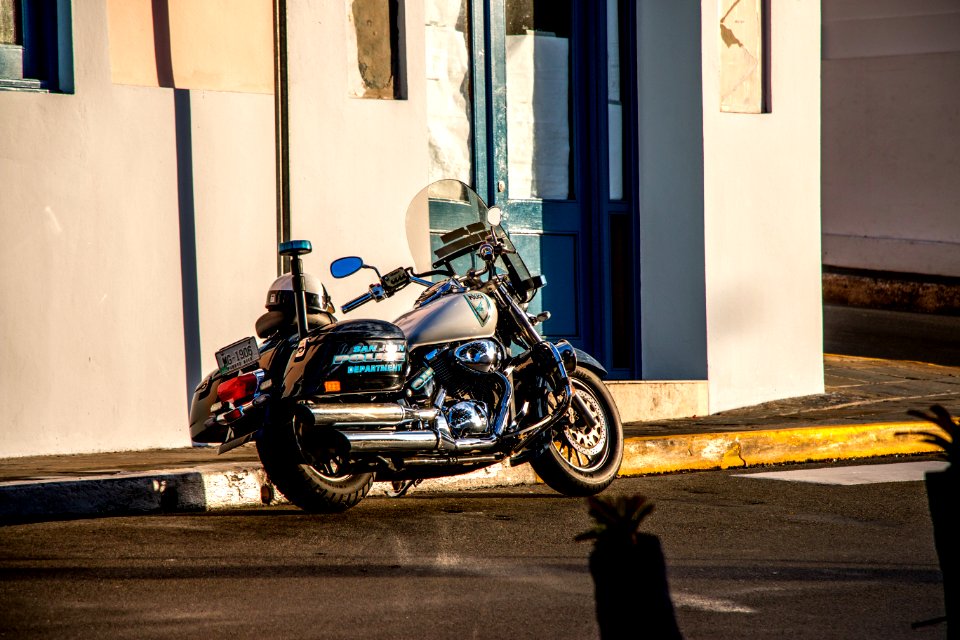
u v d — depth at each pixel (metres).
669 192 25.89
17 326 19.20
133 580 12.19
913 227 45.53
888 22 45.62
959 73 44.06
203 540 14.21
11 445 19.17
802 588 12.41
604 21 26.27
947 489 6.23
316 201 21.59
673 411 24.67
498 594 11.91
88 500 15.82
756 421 23.95
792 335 26.59
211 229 20.69
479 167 25.09
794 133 26.48
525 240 25.66
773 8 26.16
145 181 20.12
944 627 10.98
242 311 20.95
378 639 10.34
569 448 17.92
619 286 26.59
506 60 25.66
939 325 40.84
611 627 4.64
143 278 20.12
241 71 20.95
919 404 26.27
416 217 18.08
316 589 12.01
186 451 19.97
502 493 18.36
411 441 15.22
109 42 19.92
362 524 15.43
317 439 14.94
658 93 26.00
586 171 26.33
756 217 26.02
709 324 25.34
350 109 21.88
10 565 12.74
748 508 16.86
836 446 22.45
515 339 17.61
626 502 4.82
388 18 22.55
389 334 15.40
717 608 11.59
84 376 19.69
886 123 46.12
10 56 19.30
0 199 19.06
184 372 20.45
